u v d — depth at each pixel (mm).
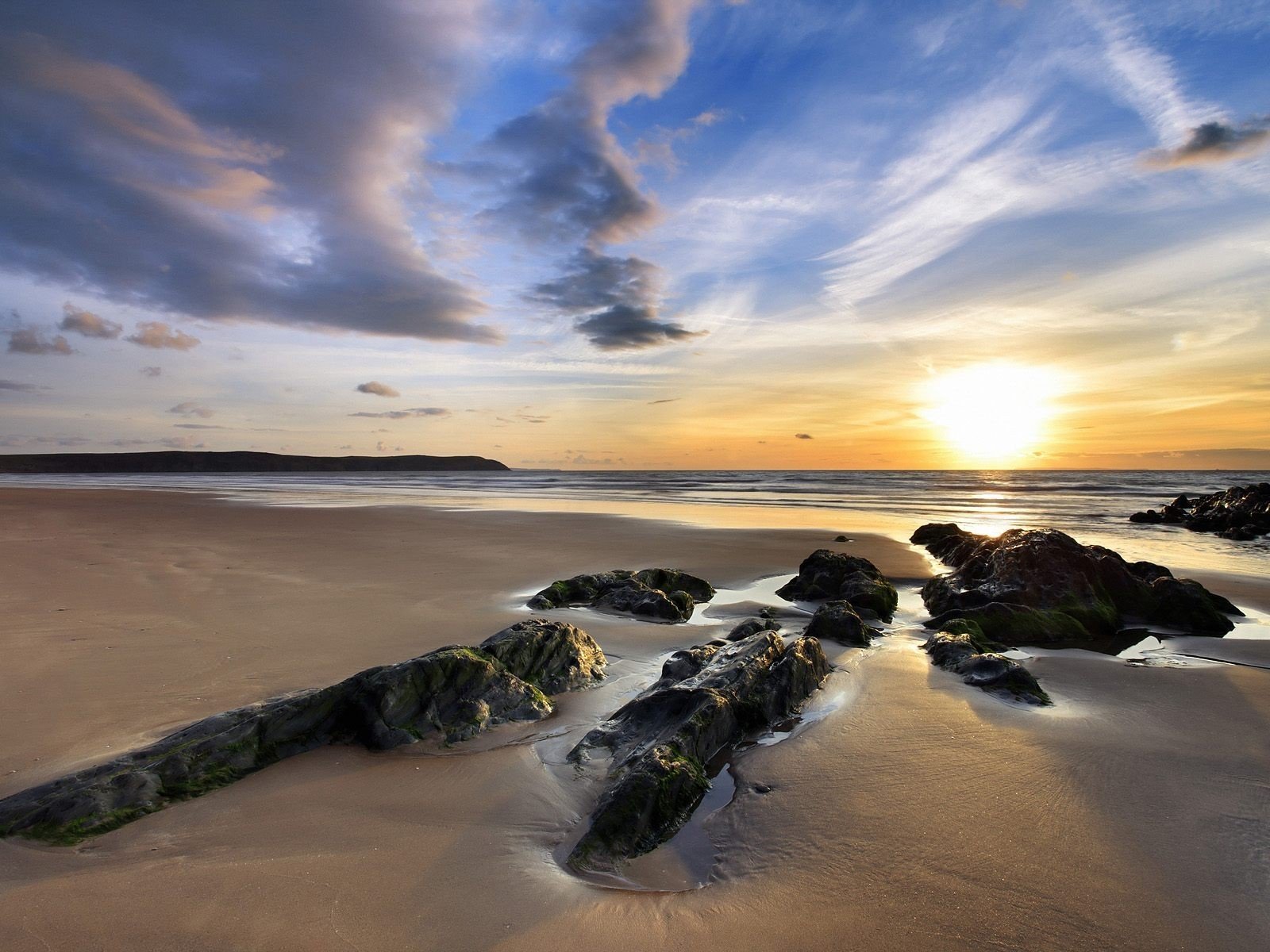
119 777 4566
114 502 34094
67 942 3150
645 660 8281
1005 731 5863
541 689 6910
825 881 3756
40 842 4020
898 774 5051
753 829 4363
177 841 4133
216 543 18062
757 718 6047
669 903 3580
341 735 5648
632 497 44375
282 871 3787
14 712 6055
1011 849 4016
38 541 17906
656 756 4828
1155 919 3367
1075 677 7531
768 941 3260
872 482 75750
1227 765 5164
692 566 15242
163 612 9922
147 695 6523
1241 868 3801
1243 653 8742
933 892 3613
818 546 18234
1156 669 7879
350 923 3344
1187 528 25797
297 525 22953
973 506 35562
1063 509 33844
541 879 3791
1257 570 15555
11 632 8672
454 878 3762
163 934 3227
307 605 10594
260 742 5273
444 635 8883
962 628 9148
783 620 10633
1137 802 4574
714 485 67062
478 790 4859
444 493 47875
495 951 3170
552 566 14703
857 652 8484
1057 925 3332
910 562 16000
